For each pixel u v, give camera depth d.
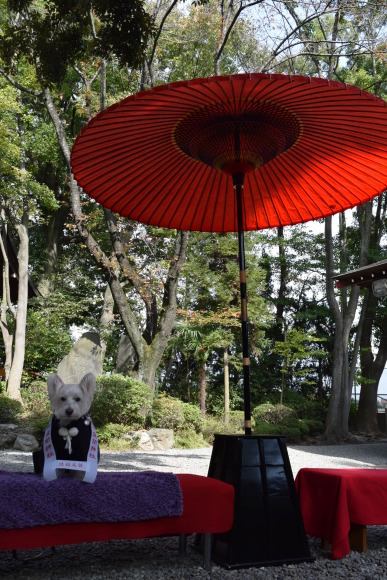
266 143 3.66
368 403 21.03
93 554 4.02
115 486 3.29
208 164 3.93
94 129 3.38
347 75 19.77
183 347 18.23
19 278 17.05
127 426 13.00
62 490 3.16
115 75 18.88
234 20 12.88
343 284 10.40
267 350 23.19
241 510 3.74
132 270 14.68
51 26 9.20
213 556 3.85
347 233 23.48
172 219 4.73
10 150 15.67
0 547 3.03
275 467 3.92
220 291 18.20
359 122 3.40
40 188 17.59
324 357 22.92
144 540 4.51
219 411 18.66
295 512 3.91
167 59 19.77
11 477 3.28
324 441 17.45
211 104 3.29
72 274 22.58
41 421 12.91
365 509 4.03
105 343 19.44
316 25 19.47
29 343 18.38
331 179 4.21
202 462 10.38
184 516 3.52
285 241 23.09
